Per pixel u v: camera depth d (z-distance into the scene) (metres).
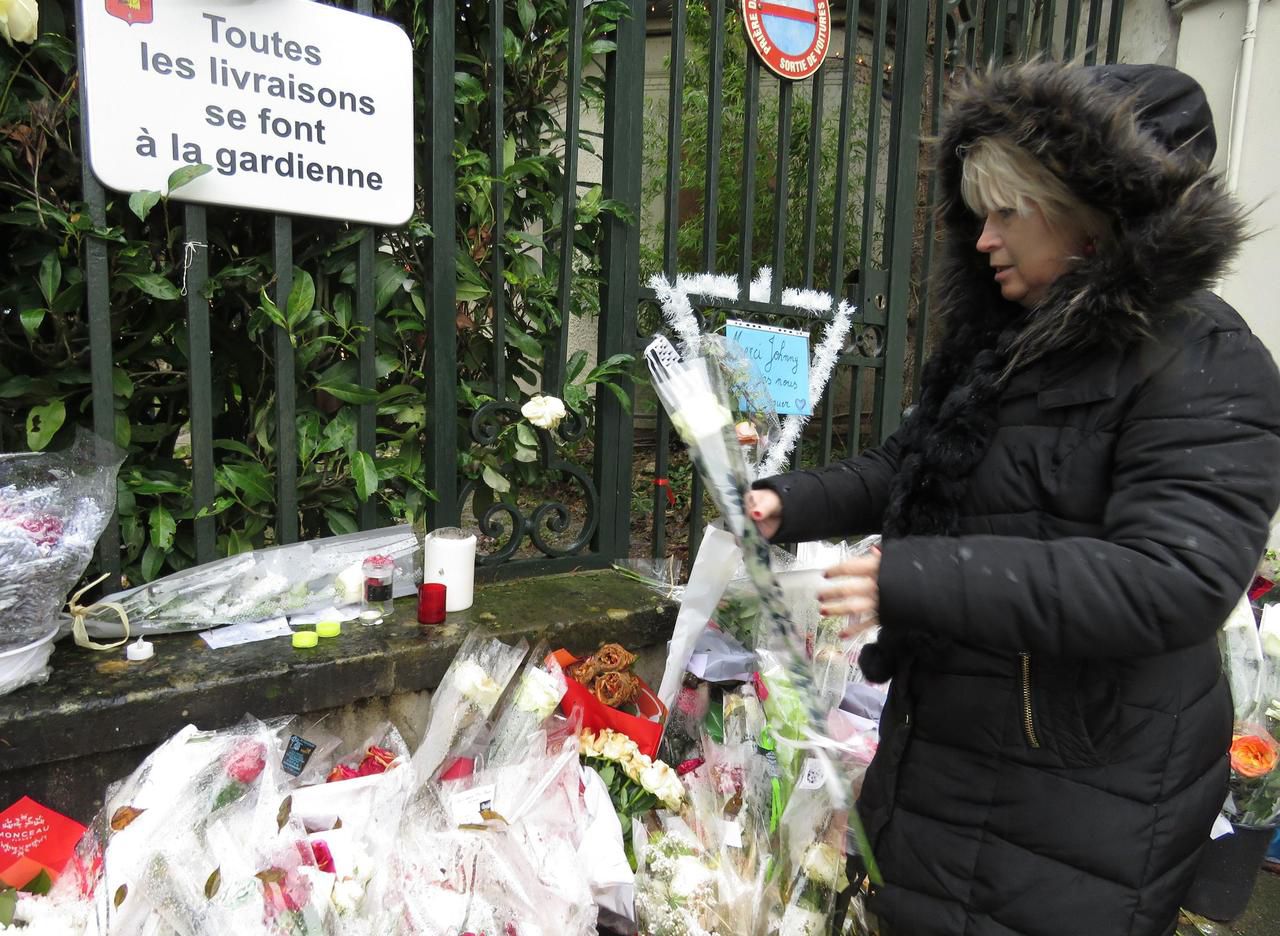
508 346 2.19
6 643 1.38
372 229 1.83
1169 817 1.19
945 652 1.27
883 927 1.39
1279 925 2.08
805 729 1.53
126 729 1.43
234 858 1.25
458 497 2.06
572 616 1.95
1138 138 1.07
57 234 1.59
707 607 1.78
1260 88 3.41
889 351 2.79
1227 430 1.03
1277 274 3.40
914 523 1.26
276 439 1.83
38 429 1.62
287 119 1.68
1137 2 3.80
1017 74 1.18
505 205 2.14
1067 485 1.14
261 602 1.74
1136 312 1.05
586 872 1.56
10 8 1.42
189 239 1.62
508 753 1.66
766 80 4.67
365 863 1.35
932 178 1.54
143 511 1.77
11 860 1.27
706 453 1.29
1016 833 1.23
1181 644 1.02
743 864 1.67
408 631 1.78
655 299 2.28
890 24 4.70
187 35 1.56
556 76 2.17
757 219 4.67
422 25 1.89
